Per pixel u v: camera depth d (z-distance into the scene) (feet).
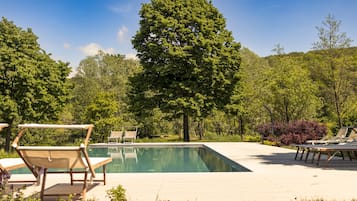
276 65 67.26
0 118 49.34
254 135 73.77
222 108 68.08
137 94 67.87
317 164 23.73
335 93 53.26
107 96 71.20
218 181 17.39
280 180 17.48
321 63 52.47
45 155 13.21
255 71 88.53
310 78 60.34
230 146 45.29
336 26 50.62
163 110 66.44
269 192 14.43
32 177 19.63
